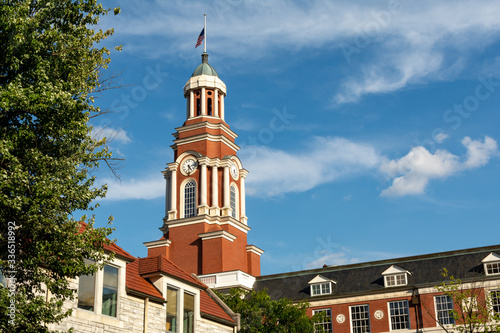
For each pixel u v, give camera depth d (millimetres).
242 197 75938
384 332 58031
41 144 19594
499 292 54219
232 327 35688
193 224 70500
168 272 29750
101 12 21688
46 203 18281
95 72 21516
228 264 68375
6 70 19594
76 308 23969
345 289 62000
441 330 55531
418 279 59375
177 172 74250
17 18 18562
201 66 80812
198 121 76938
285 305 49938
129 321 26609
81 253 19297
